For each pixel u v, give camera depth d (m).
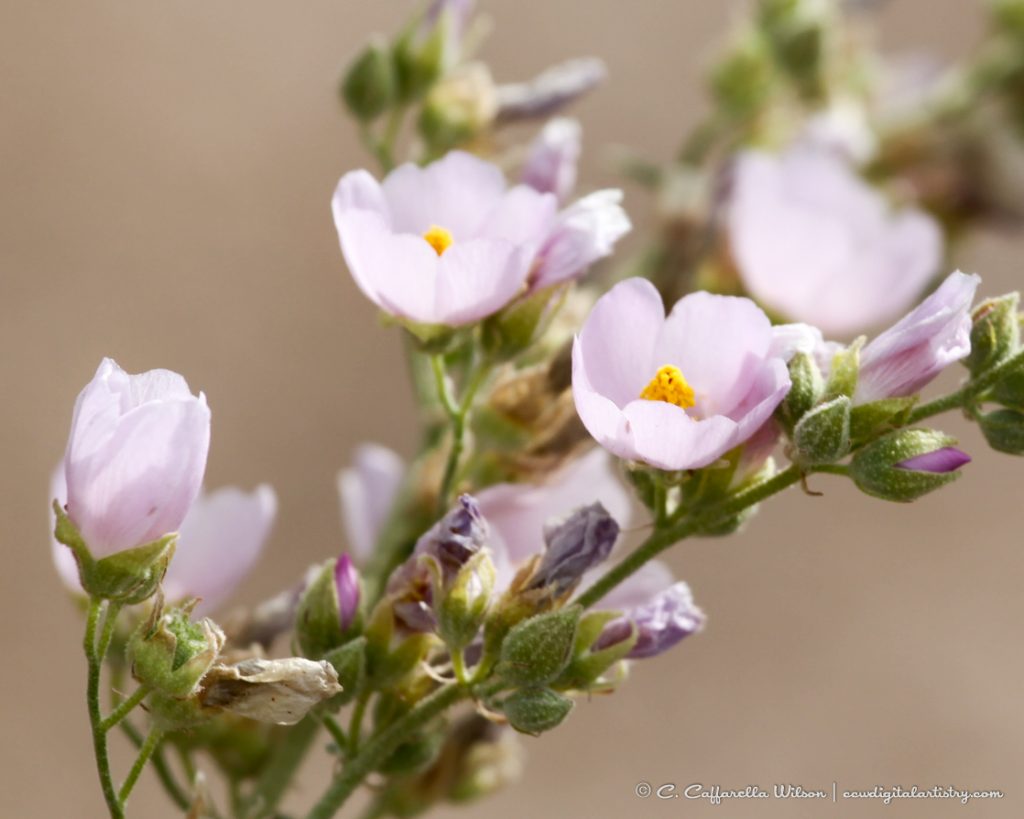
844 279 0.53
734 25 0.57
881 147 0.57
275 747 0.45
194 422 0.40
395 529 0.46
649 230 0.54
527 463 0.45
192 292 1.13
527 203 0.44
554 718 0.41
